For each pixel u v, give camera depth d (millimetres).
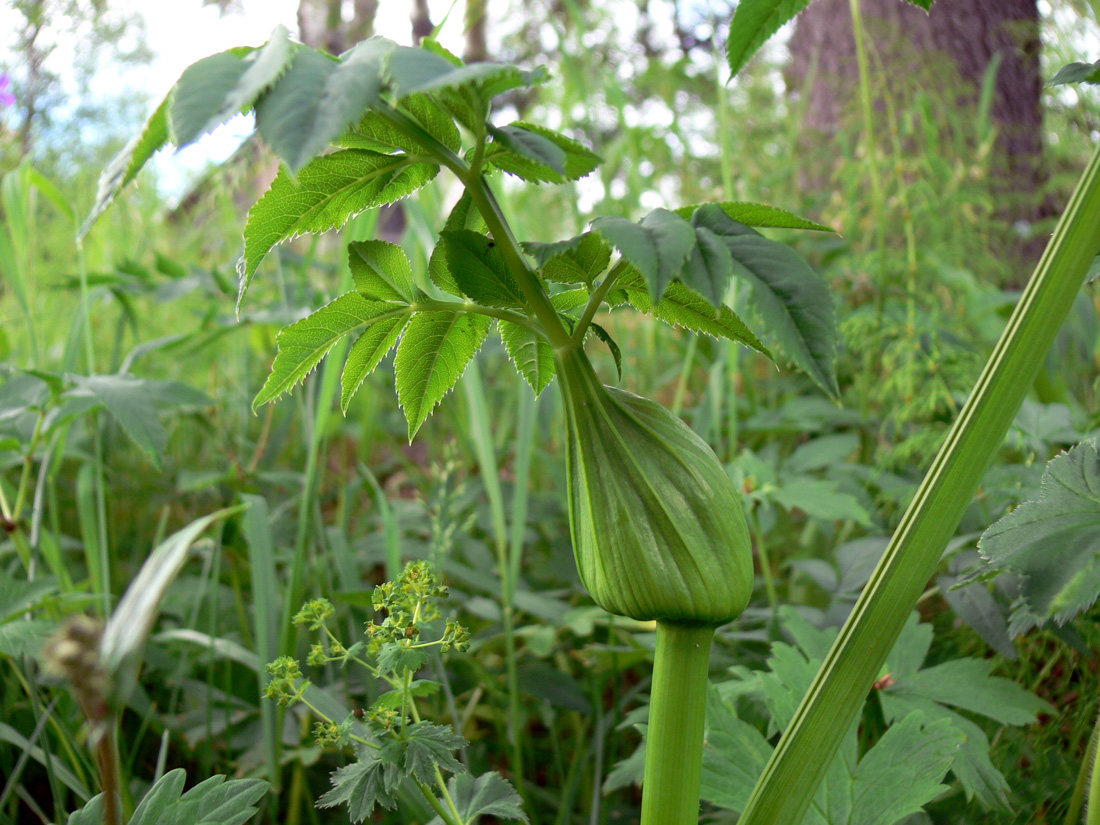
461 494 818
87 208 1105
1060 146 1037
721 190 1172
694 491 279
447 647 339
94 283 865
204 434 1087
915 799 378
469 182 273
